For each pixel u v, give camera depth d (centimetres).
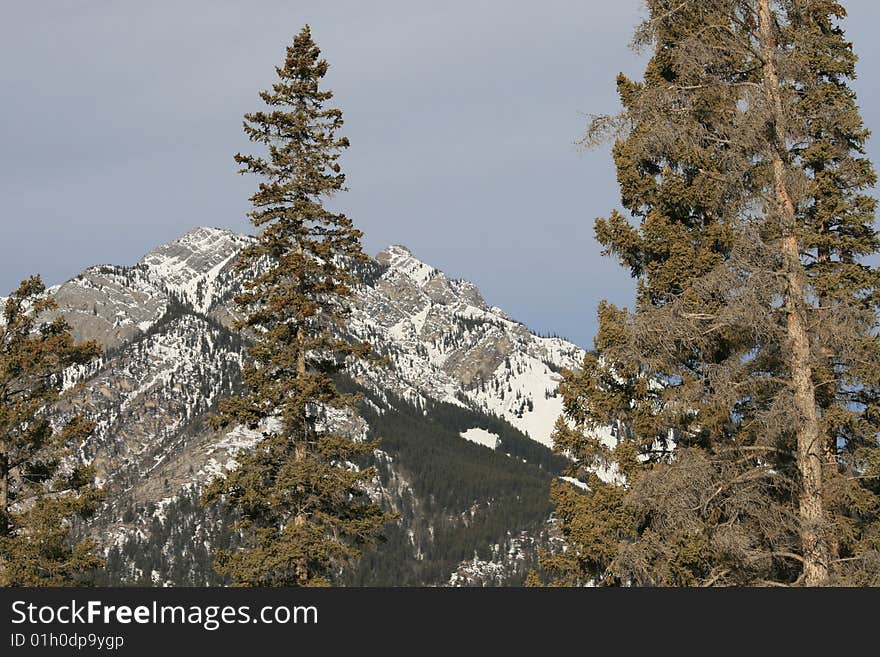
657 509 5422
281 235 8256
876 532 5962
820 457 5519
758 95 5438
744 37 5566
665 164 6900
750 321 5162
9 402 8781
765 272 5194
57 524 8112
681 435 6412
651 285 6662
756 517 5400
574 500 6631
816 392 6344
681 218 6962
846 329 5206
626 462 6456
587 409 6806
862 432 6544
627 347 5916
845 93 7300
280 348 7894
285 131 8425
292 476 7406
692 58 5431
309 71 8556
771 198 5403
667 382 6494
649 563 5594
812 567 5256
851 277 7094
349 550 7394
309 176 8325
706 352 5941
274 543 7275
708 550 5472
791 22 5747
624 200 7031
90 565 8244
